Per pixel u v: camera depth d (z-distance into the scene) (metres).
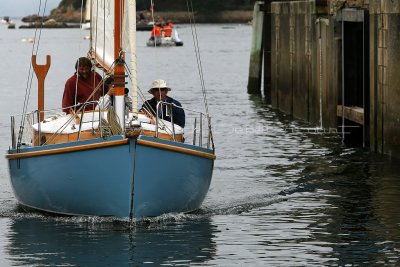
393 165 48.06
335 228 33.78
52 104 86.31
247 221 35.12
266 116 77.44
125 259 29.64
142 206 33.88
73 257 29.95
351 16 57.91
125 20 33.22
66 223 34.53
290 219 35.38
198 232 33.16
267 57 103.88
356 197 39.66
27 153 35.06
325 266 28.80
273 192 41.16
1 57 187.62
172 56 187.50
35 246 31.31
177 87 112.56
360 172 46.19
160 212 34.56
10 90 105.12
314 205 38.12
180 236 32.56
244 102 92.12
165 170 33.66
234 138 61.84
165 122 37.16
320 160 50.84
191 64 161.75
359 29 60.72
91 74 37.56
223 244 31.53
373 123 53.06
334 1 62.00
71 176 33.91
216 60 175.00
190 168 34.44
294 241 31.91
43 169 34.62
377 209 37.03
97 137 34.72
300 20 72.94
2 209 37.31
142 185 33.44
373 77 52.59
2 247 31.23
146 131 35.28
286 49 79.81
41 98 38.44
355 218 35.44
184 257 29.88
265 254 30.25
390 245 31.16
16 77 129.38
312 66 69.12
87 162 33.44
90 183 33.66
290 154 53.56
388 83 49.91
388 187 41.88
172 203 34.66
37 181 35.12
